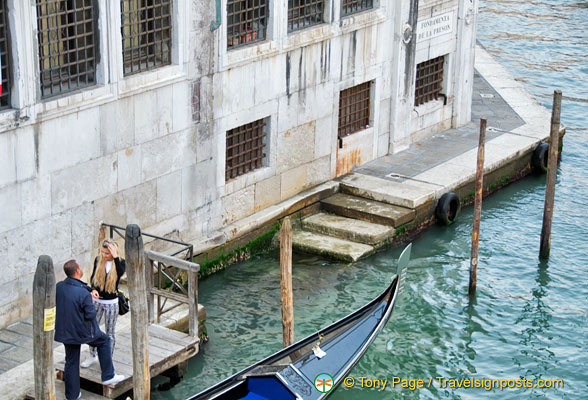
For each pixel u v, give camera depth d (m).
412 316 16.66
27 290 14.49
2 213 13.89
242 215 18.00
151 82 15.49
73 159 14.67
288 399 13.12
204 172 16.97
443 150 21.39
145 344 12.42
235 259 17.80
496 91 25.45
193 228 17.06
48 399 11.70
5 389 12.75
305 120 18.72
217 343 15.36
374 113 20.41
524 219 20.25
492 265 18.42
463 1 21.73
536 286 17.77
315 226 18.77
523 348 15.85
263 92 17.62
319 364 13.72
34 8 13.61
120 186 15.54
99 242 14.77
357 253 18.05
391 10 19.94
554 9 37.12
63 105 14.24
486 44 32.75
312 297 16.95
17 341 13.91
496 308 16.98
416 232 19.23
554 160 18.09
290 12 18.05
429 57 21.34
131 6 15.28
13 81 13.63
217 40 16.42
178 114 16.16
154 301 15.10
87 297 12.29
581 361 15.53
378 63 20.03
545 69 30.25
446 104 22.31
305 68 18.33
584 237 19.59
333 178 19.78
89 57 14.77
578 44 32.88
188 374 14.45
